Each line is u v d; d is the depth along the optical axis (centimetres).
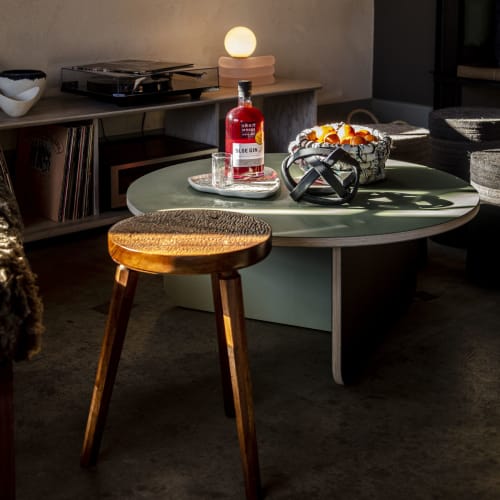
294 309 233
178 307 263
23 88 308
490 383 212
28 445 184
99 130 376
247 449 158
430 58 461
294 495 165
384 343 235
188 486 169
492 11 447
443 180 236
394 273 239
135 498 165
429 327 246
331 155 209
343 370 210
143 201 215
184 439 187
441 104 444
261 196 217
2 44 338
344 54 476
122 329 165
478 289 276
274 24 436
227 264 150
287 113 405
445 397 205
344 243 187
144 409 200
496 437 186
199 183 228
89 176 327
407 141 312
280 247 228
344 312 205
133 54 381
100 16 365
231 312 153
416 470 174
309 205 212
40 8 345
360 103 491
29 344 124
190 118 375
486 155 276
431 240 327
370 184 231
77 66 352
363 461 177
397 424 192
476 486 168
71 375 218
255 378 215
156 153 348
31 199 338
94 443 174
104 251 319
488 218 270
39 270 297
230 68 388
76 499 165
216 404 203
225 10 411
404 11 468
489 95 453
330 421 194
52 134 324
